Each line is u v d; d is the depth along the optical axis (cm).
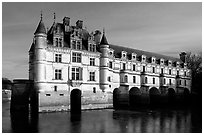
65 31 5462
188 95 8400
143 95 6856
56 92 4825
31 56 5534
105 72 5584
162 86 7362
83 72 5250
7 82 9338
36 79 4666
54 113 4575
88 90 5306
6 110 5091
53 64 4834
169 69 7912
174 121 3925
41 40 4697
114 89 6581
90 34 5528
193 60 9431
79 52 5216
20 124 3419
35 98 4656
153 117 4406
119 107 6212
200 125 3531
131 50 7350
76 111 4969
